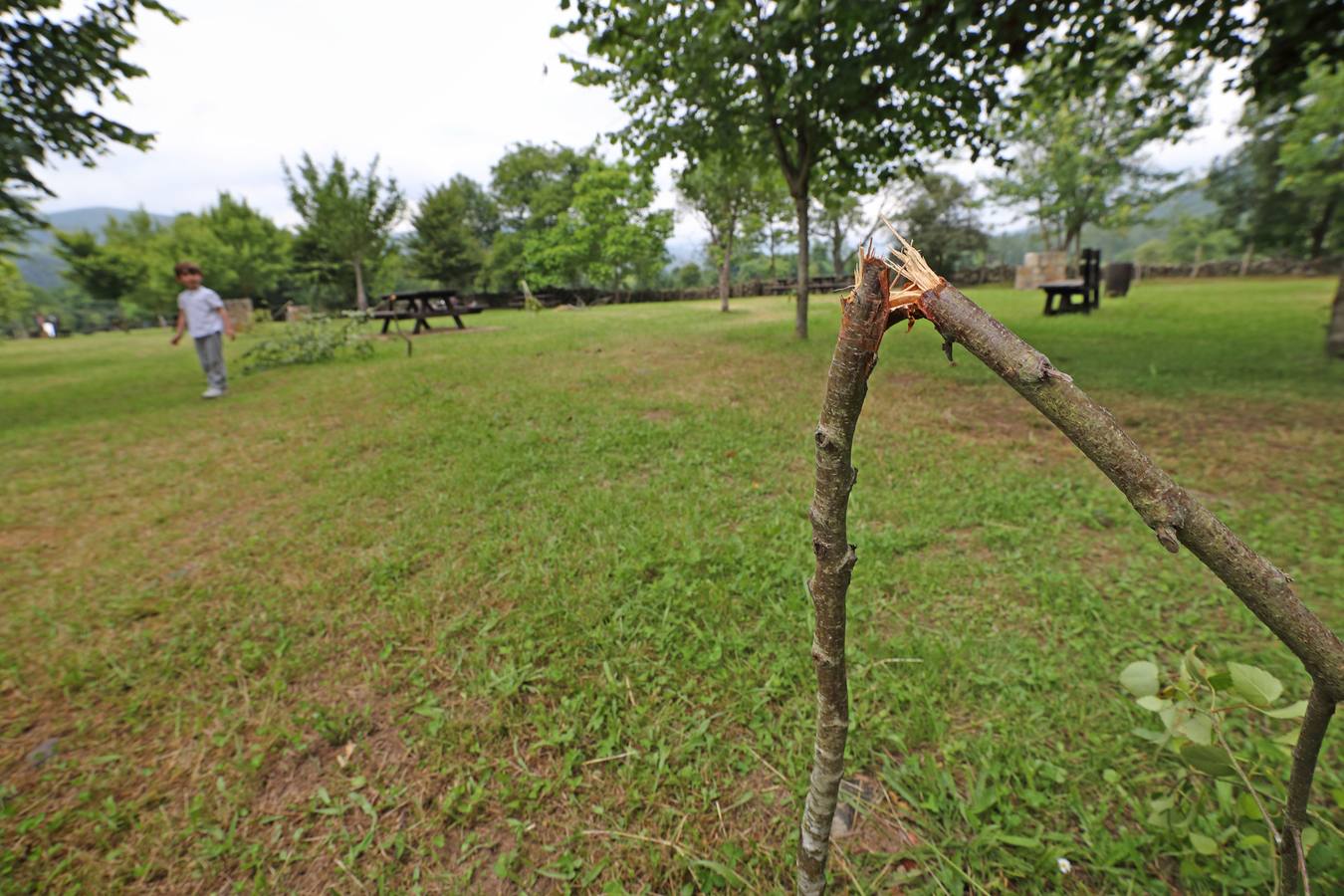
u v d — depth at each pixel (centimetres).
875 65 660
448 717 201
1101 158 2884
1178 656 211
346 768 185
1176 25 566
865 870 147
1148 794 162
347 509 372
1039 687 202
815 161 957
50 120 795
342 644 242
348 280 3628
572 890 148
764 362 822
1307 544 284
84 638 256
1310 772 83
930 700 195
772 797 167
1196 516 61
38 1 745
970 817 156
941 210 3734
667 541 307
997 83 659
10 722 211
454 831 164
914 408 549
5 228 1053
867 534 306
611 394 645
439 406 621
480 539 322
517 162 4184
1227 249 3831
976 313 65
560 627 241
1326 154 1842
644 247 3272
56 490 437
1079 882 142
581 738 191
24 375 1133
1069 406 62
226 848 161
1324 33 548
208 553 329
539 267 3522
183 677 229
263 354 998
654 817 164
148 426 618
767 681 209
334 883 152
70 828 170
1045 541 300
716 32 709
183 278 725
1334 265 2820
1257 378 585
